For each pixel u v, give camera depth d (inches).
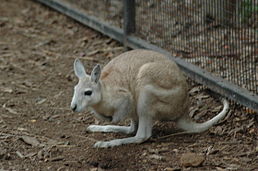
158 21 724.0
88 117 578.6
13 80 675.4
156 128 548.7
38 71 700.7
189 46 674.2
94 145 511.8
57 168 476.4
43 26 856.3
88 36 801.6
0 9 936.9
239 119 553.6
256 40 643.5
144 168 470.6
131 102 511.8
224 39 650.2
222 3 634.2
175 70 514.9
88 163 484.1
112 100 504.4
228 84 573.9
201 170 463.8
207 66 631.8
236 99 557.3
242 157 484.1
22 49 772.6
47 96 629.6
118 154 497.7
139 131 515.5
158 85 502.3
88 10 838.5
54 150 507.2
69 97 624.4
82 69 514.6
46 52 758.5
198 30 683.4
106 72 520.7
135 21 726.5
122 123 571.5
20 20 884.6
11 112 589.9
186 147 505.4
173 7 706.2
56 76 684.1
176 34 698.8
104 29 773.3
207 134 530.3
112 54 733.9
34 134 540.1
